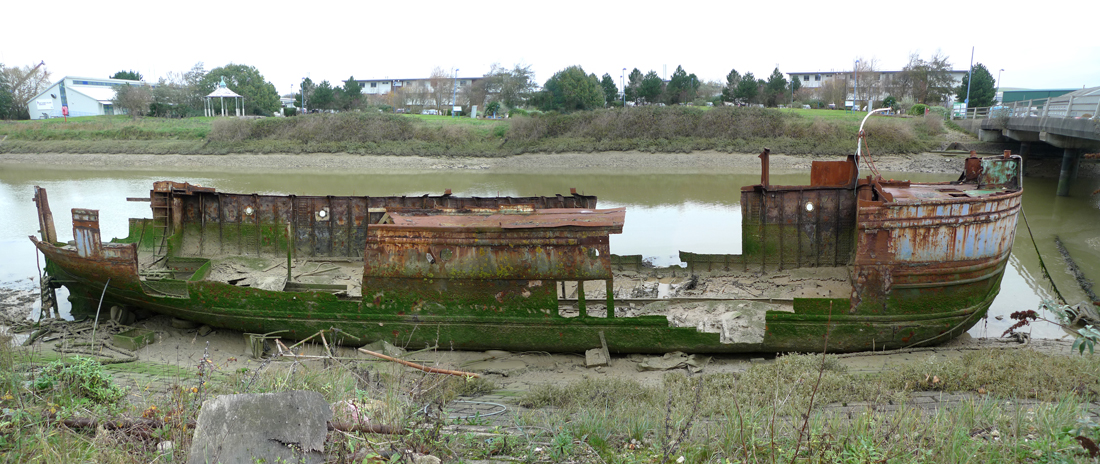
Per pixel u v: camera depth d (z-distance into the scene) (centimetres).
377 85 10144
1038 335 1032
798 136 4319
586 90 5484
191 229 1275
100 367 651
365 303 923
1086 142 2428
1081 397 632
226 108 7269
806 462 473
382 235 901
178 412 506
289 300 944
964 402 597
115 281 995
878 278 890
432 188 3148
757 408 620
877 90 6575
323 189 3088
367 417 517
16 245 1728
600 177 3647
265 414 451
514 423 591
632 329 898
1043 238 1783
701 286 1134
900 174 3606
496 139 4841
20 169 4056
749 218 1170
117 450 462
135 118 6250
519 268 888
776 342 905
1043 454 466
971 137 4112
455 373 784
